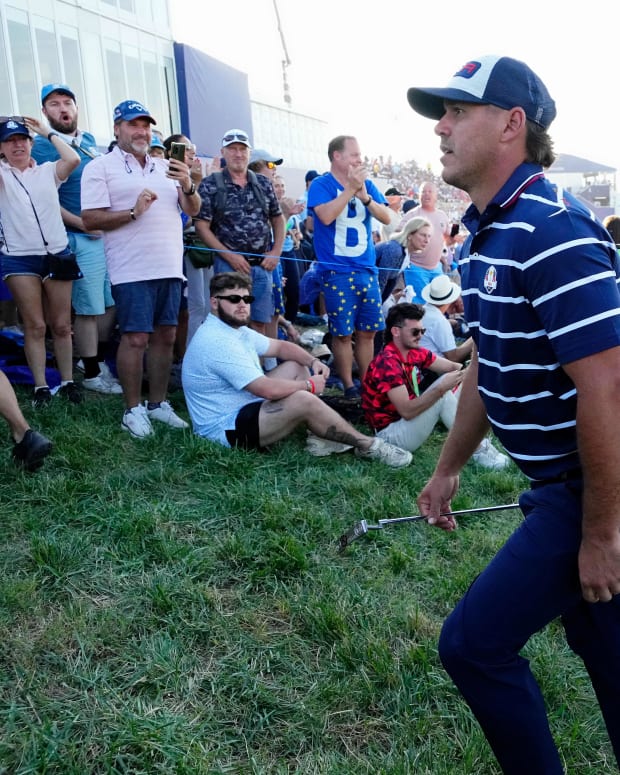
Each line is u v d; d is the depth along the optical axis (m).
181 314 6.40
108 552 3.39
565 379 1.74
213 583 3.29
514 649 1.82
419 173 28.22
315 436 4.84
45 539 3.36
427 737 2.55
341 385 6.56
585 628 1.94
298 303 8.09
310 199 5.83
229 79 12.88
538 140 1.80
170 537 3.56
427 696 2.72
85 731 2.41
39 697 2.53
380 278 7.06
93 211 4.70
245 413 4.69
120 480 4.09
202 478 4.28
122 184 4.75
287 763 2.40
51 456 4.23
